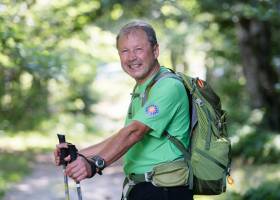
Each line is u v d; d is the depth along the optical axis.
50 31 18.03
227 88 37.38
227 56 35.31
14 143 36.62
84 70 21.89
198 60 47.72
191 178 6.17
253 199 15.42
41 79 17.05
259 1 20.48
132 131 5.98
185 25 34.84
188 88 6.34
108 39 19.86
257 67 27.77
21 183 22.11
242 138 25.72
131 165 6.33
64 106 48.41
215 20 28.42
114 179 23.75
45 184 22.06
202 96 6.35
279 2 19.70
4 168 26.03
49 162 29.19
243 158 24.42
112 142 5.94
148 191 6.20
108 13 24.73
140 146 6.28
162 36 38.22
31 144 36.72
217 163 6.17
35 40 17.05
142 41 6.29
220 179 6.19
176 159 6.19
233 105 34.72
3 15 15.44
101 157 5.86
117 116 62.47
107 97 73.38
